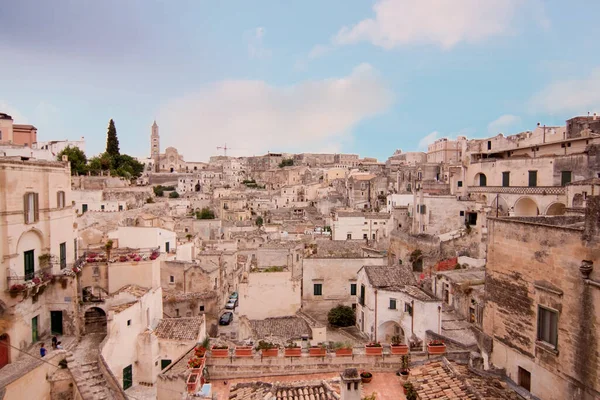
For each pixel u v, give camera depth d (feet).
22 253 104.47
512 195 204.44
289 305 151.53
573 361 55.06
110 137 483.51
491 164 223.30
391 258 250.16
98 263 129.80
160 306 140.97
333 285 157.99
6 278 97.96
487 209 196.34
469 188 234.99
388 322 128.88
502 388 65.87
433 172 339.36
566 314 56.39
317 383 71.20
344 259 158.51
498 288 71.10
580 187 163.32
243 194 509.35
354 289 158.71
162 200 429.79
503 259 69.77
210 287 182.09
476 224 213.87
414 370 77.66
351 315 152.87
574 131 226.58
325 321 156.35
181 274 179.83
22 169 103.35
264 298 149.89
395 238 245.45
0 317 96.12
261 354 80.64
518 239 66.18
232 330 179.93
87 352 107.65
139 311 120.98
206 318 174.19
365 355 80.94
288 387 70.03
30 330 105.70
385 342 129.29
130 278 130.72
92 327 122.31
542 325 61.46
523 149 220.23
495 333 71.77
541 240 61.21
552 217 72.13
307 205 476.54
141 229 175.01
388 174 469.16
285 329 131.03
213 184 623.36
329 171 595.06
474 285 135.95
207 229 323.57
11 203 99.50
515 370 66.39
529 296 63.57
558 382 57.52
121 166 480.23
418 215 243.40
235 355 80.79
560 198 180.45
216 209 449.06
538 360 61.31
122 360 112.37
